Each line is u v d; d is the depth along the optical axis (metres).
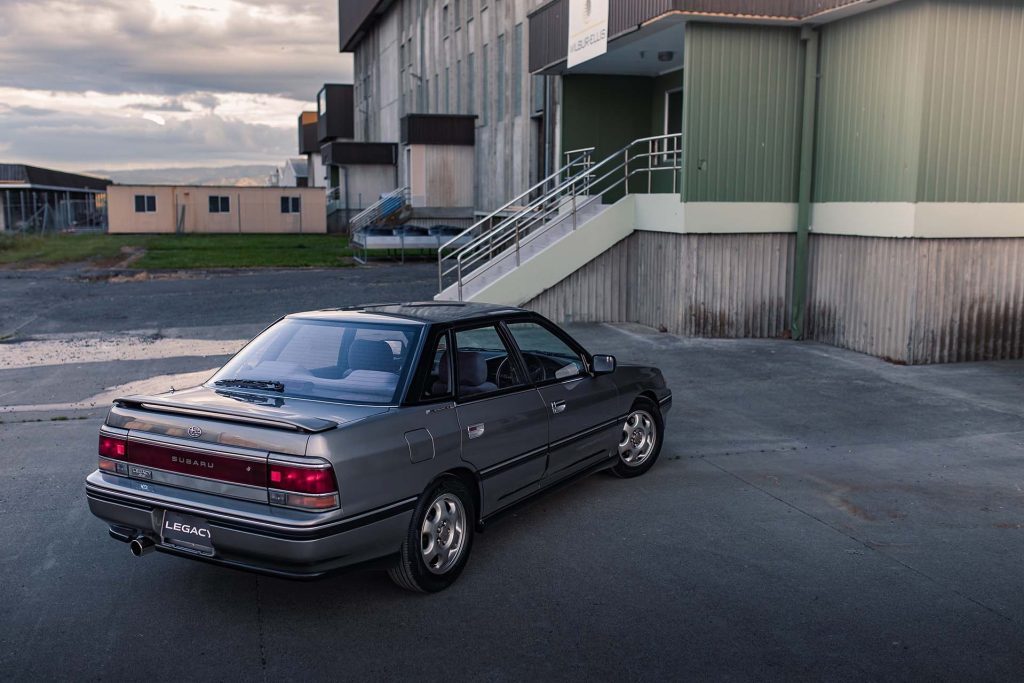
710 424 8.80
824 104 12.91
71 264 29.42
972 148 11.26
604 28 14.11
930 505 6.35
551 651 4.17
